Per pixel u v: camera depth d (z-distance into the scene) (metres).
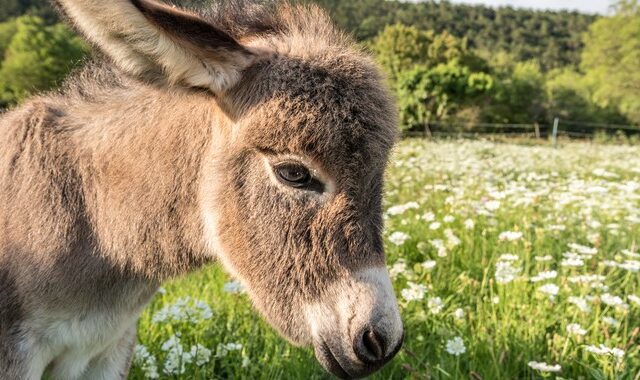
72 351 0.77
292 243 0.64
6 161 0.76
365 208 0.64
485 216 1.65
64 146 0.75
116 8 0.58
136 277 0.77
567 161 3.29
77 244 0.73
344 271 0.63
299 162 0.63
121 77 0.76
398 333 0.64
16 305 0.72
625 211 1.70
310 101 0.63
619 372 0.89
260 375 0.99
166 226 0.74
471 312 1.09
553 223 1.66
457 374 0.90
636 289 1.24
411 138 5.30
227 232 0.68
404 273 1.21
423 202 1.93
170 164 0.72
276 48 0.69
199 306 1.03
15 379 0.71
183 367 0.95
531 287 1.21
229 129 0.67
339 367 0.65
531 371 0.94
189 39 0.61
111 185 0.74
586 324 1.03
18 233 0.73
